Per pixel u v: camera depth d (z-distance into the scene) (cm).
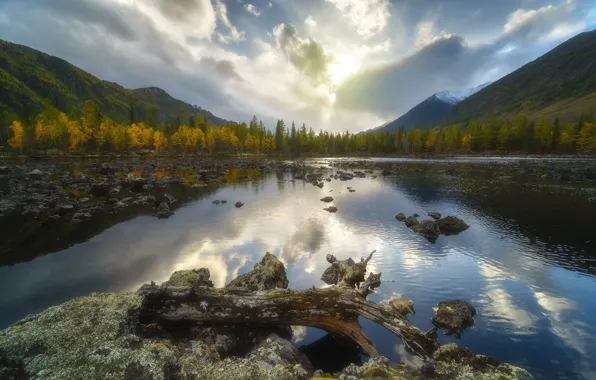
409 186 6744
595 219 3712
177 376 970
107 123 16138
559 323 1611
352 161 16300
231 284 1925
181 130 18600
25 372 973
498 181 7194
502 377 1003
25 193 4975
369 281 1884
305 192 6078
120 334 1198
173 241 3075
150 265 2484
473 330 1556
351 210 4478
